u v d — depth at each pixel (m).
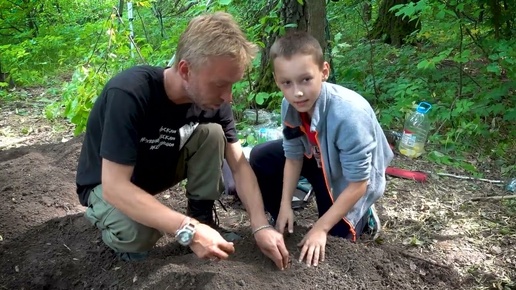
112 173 2.06
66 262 2.58
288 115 2.51
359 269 2.40
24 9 10.12
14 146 4.46
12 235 2.84
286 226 2.61
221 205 2.94
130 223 2.31
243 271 2.32
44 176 3.50
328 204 2.69
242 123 4.39
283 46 2.30
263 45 4.46
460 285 2.54
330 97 2.39
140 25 8.77
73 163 3.78
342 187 2.54
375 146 2.44
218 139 2.56
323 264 2.39
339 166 2.50
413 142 3.98
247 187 2.54
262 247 2.36
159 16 8.11
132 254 2.52
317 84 2.32
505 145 4.18
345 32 8.23
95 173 2.38
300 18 4.67
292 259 2.41
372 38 7.75
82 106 3.97
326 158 2.48
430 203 3.30
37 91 6.69
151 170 2.47
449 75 5.23
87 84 4.10
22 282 2.51
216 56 1.91
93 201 2.41
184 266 2.35
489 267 2.68
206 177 2.63
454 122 4.45
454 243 2.88
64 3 11.00
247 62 2.01
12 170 3.60
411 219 3.11
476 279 2.59
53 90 6.15
